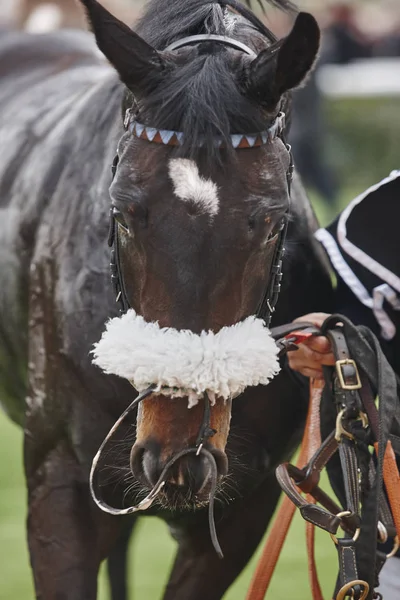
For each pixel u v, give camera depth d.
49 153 4.84
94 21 3.62
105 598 6.50
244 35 3.97
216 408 3.51
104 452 4.25
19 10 9.42
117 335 3.54
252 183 3.46
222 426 3.54
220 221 3.38
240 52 3.80
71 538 4.32
